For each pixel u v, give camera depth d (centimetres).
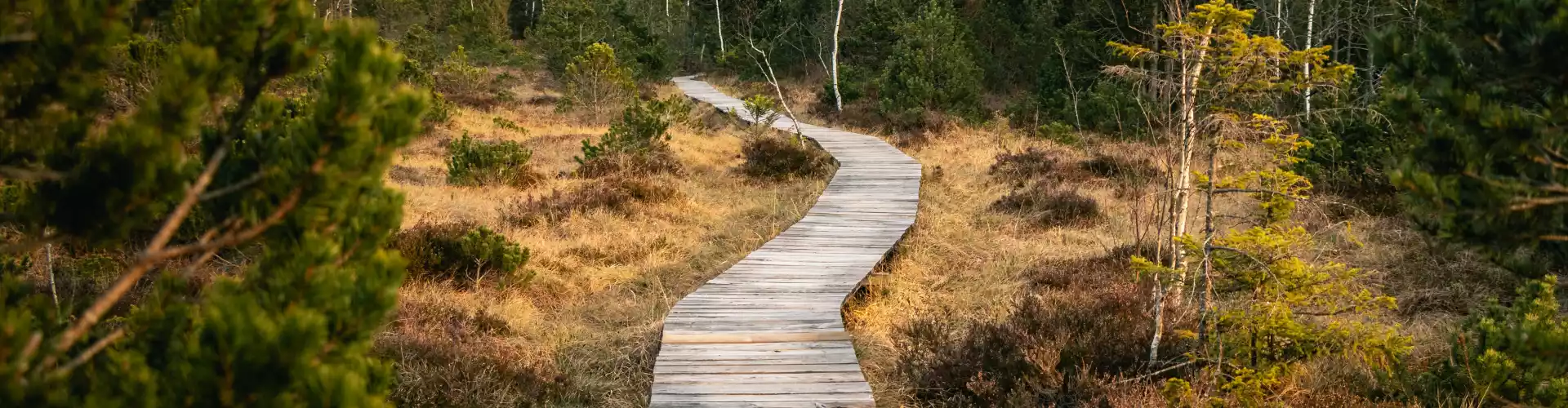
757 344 649
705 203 1270
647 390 587
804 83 3588
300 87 1315
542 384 570
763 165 1564
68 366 211
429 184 1316
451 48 4206
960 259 977
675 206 1209
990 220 1152
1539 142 292
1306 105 1170
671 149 1684
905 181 1434
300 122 238
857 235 1049
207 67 220
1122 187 1282
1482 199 298
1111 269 847
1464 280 746
